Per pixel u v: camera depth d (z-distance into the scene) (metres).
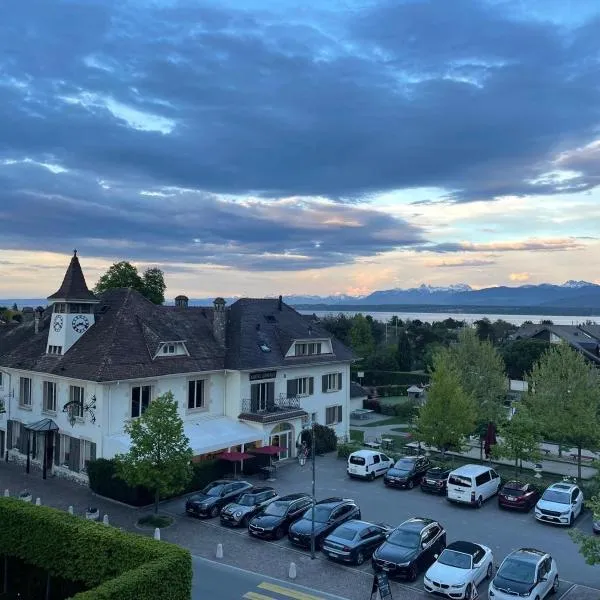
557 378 46.22
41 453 44.03
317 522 30.42
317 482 42.00
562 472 47.09
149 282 79.25
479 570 25.36
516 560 24.84
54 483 40.72
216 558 28.36
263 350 49.66
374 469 42.97
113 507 36.03
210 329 49.88
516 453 42.56
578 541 23.45
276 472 44.09
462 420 46.81
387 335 140.25
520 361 90.06
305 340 52.38
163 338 43.53
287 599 24.03
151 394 42.00
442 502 38.12
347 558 27.55
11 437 47.00
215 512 34.47
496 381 56.91
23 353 46.81
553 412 45.12
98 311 46.28
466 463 49.59
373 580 25.83
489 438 48.97
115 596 17.64
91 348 42.25
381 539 29.25
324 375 54.75
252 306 54.38
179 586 19.53
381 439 58.50
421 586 25.78
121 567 20.58
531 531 33.03
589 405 45.09
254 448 44.41
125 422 40.25
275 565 27.70
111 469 37.22
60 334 43.88
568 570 27.78
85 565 21.39
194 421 44.56
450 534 32.25
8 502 24.36
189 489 39.09
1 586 23.92
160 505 36.66
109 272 75.50
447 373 47.88
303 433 50.16
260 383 48.31
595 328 114.69
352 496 38.78
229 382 47.09
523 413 43.84
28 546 22.94
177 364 43.72
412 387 85.56
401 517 34.84
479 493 37.06
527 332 126.56
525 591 23.08
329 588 25.28
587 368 47.84
